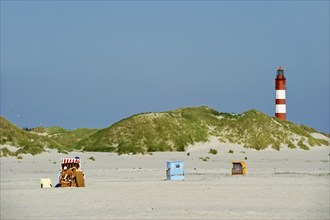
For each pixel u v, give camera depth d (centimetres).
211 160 9244
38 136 10956
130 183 4612
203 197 3506
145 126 12025
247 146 11762
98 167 7300
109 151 11119
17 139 10025
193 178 5250
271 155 10506
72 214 2758
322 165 7969
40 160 7988
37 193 3766
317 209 2925
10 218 2641
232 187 4175
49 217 2661
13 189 4075
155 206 3064
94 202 3250
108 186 4316
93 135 12212
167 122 12281
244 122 12756
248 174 5878
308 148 12156
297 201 3275
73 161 4581
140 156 9631
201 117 12925
